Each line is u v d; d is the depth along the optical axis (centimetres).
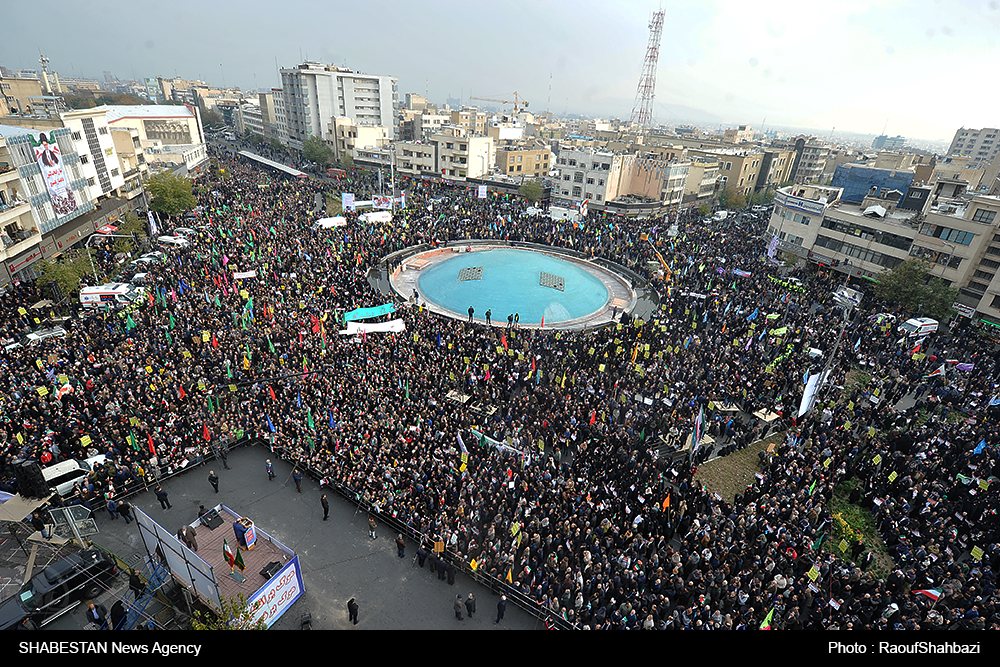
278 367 3712
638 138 15588
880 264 6531
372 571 2419
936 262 5922
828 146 16275
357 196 9744
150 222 6128
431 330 4394
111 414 2994
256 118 19138
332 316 4475
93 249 5934
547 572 2239
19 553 2353
